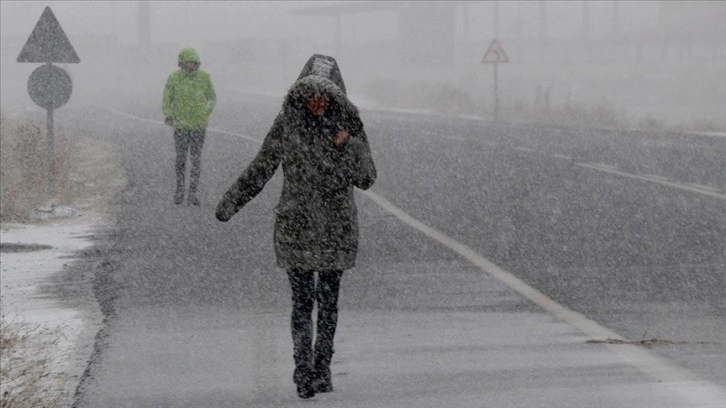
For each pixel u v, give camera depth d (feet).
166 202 138.00
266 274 89.81
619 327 68.59
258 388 56.44
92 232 115.55
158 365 61.72
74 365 62.18
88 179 164.25
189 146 135.13
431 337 66.90
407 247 102.73
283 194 54.70
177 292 83.10
